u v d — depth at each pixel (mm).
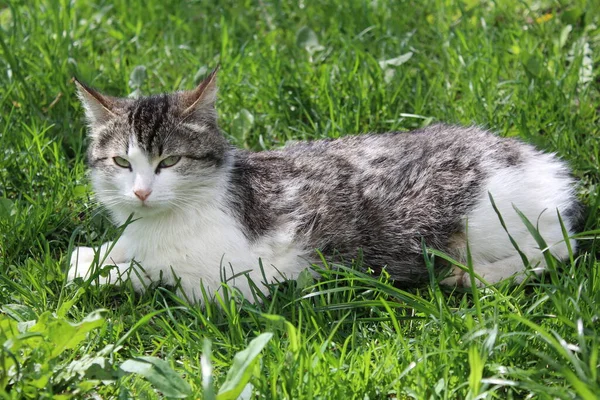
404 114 1410
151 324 1186
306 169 1250
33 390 1062
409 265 1251
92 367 1069
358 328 1163
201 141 1203
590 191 1325
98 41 1623
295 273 1227
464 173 1247
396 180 1245
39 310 1180
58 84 1460
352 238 1235
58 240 1290
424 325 1141
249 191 1226
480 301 1152
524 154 1275
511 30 1547
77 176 1354
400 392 1086
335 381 1074
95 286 1206
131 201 1191
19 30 1553
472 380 1050
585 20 1550
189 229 1202
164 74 1535
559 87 1423
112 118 1212
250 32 1619
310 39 1560
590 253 1212
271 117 1449
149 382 1107
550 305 1161
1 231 1274
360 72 1484
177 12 1664
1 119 1410
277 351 1102
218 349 1142
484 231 1245
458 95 1482
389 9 1629
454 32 1547
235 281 1207
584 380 1047
